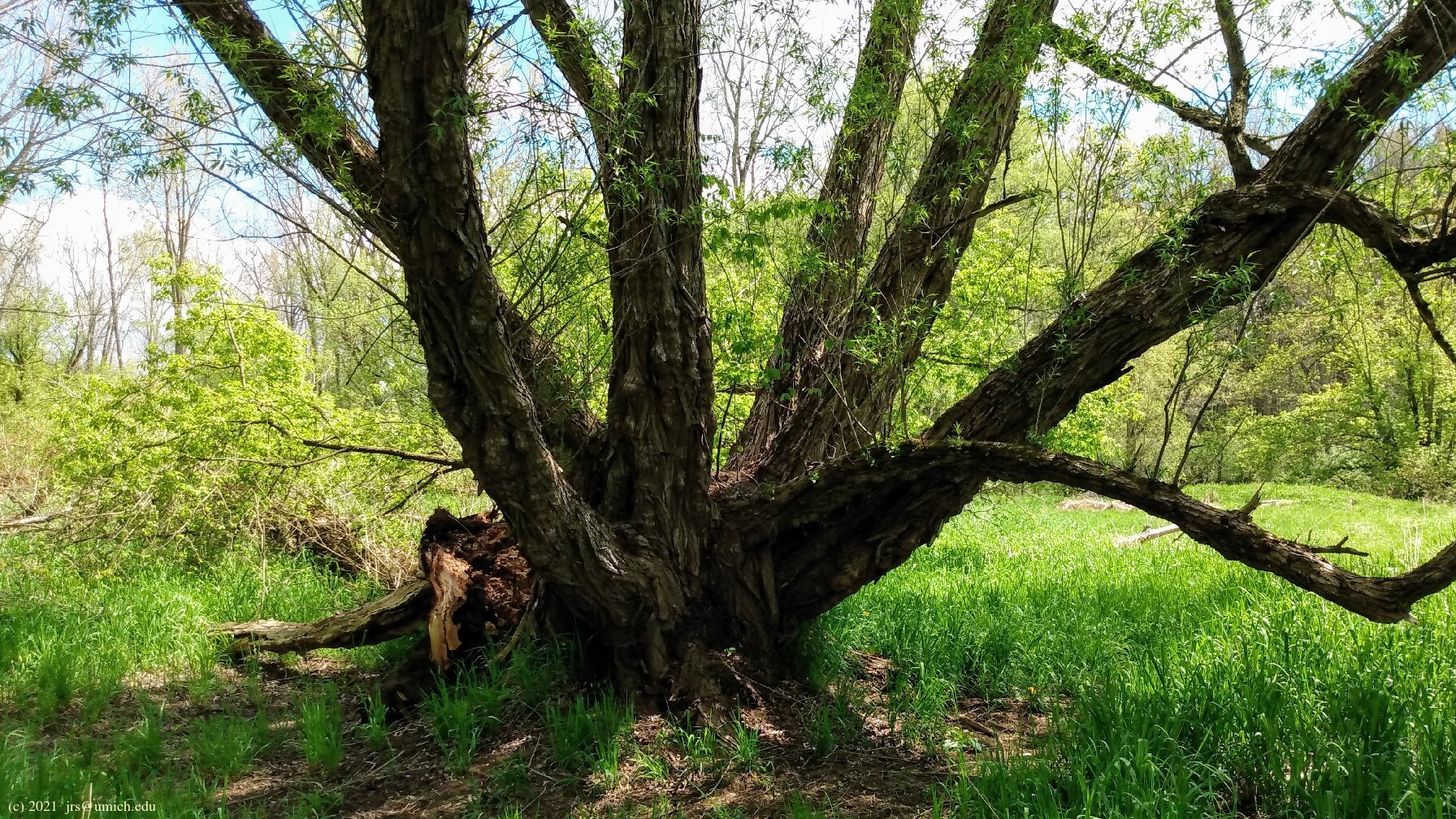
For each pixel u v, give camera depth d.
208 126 3.04
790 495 4.18
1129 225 4.15
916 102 4.45
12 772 3.57
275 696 5.01
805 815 3.13
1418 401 18.44
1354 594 3.25
